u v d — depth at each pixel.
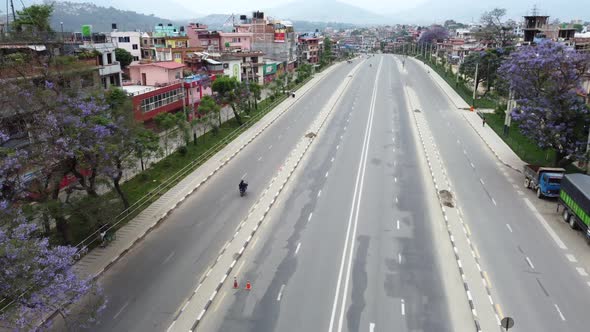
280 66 128.75
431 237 32.56
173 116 56.00
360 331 22.66
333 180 44.59
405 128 66.88
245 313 24.16
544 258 29.77
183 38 100.81
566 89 43.09
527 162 50.12
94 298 25.28
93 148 28.27
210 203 39.28
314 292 25.91
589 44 76.06
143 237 33.19
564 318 23.72
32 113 27.84
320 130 65.56
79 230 33.53
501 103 76.81
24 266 18.42
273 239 32.38
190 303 25.03
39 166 28.28
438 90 105.06
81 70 32.41
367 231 33.47
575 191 33.44
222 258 29.75
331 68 159.25
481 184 43.53
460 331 22.66
